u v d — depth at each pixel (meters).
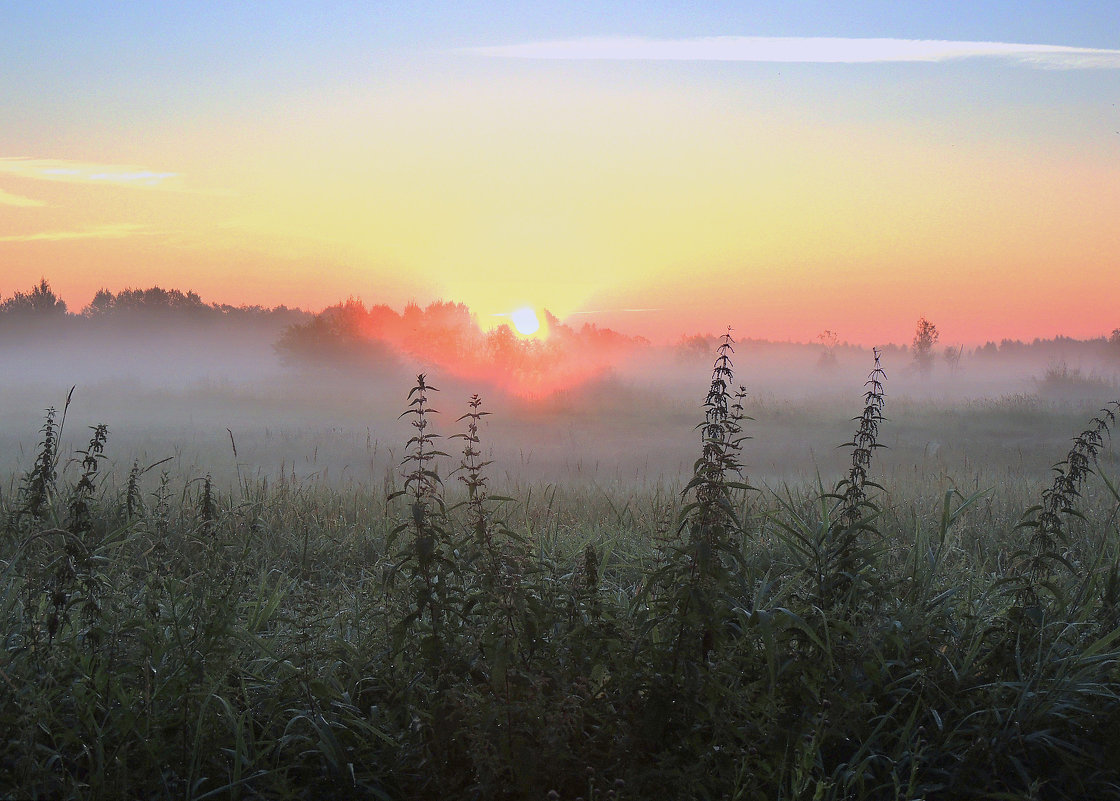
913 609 4.43
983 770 3.80
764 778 3.59
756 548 5.99
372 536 7.85
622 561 6.36
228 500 7.86
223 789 3.62
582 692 3.74
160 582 4.39
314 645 4.51
